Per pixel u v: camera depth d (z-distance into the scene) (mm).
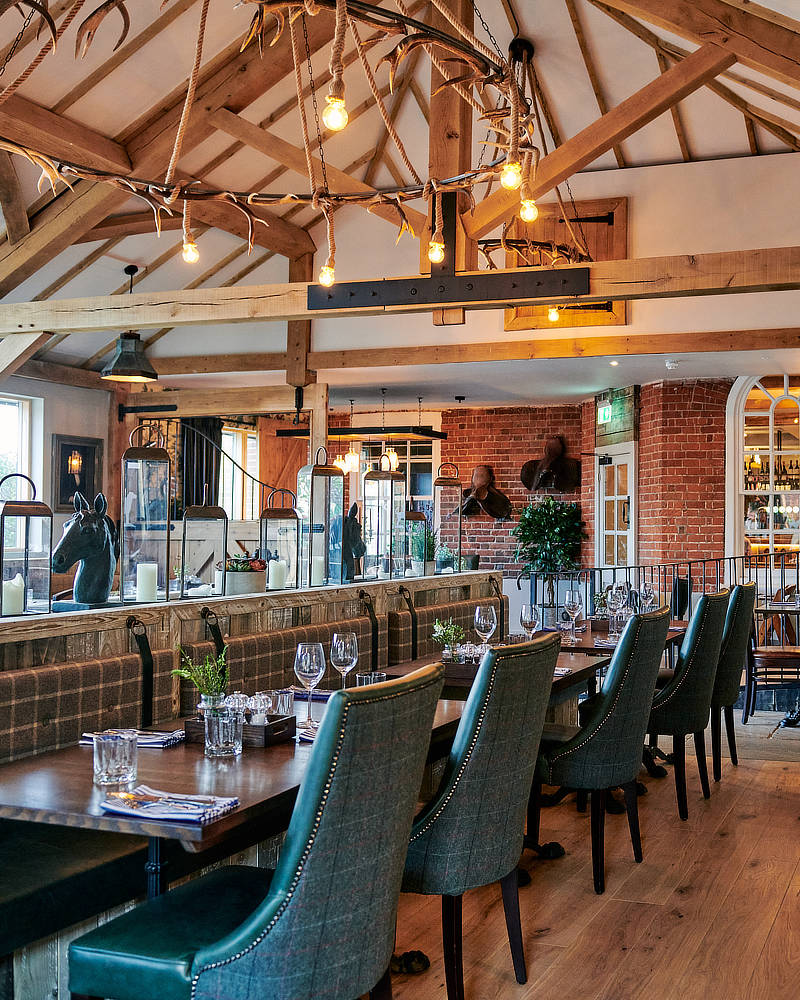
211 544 4891
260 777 2729
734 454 10617
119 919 2422
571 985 3180
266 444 14367
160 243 9422
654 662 4133
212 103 7340
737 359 9391
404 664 4820
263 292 6836
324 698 3828
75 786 2656
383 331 9945
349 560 5836
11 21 6105
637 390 11188
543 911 3809
